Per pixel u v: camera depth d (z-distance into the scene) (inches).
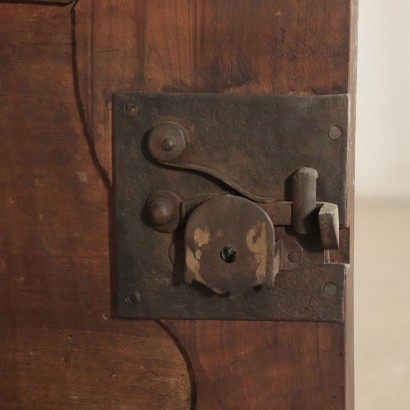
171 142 30.8
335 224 29.7
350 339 32.6
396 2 119.7
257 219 30.5
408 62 120.0
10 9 31.7
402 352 67.2
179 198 31.2
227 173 31.0
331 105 30.5
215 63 30.9
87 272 32.6
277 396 32.2
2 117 32.3
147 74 31.2
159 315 32.1
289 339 31.9
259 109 30.7
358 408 57.8
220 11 30.7
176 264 31.7
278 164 30.8
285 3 30.5
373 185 123.0
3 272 33.1
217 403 32.5
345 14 30.3
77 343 33.1
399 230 100.9
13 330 33.4
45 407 33.6
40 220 32.6
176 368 32.7
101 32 31.2
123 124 31.3
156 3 30.9
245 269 30.6
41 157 32.3
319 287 31.2
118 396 33.2
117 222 31.8
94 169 32.0
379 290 79.8
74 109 31.9
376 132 121.7
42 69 31.8
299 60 30.6
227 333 32.1
